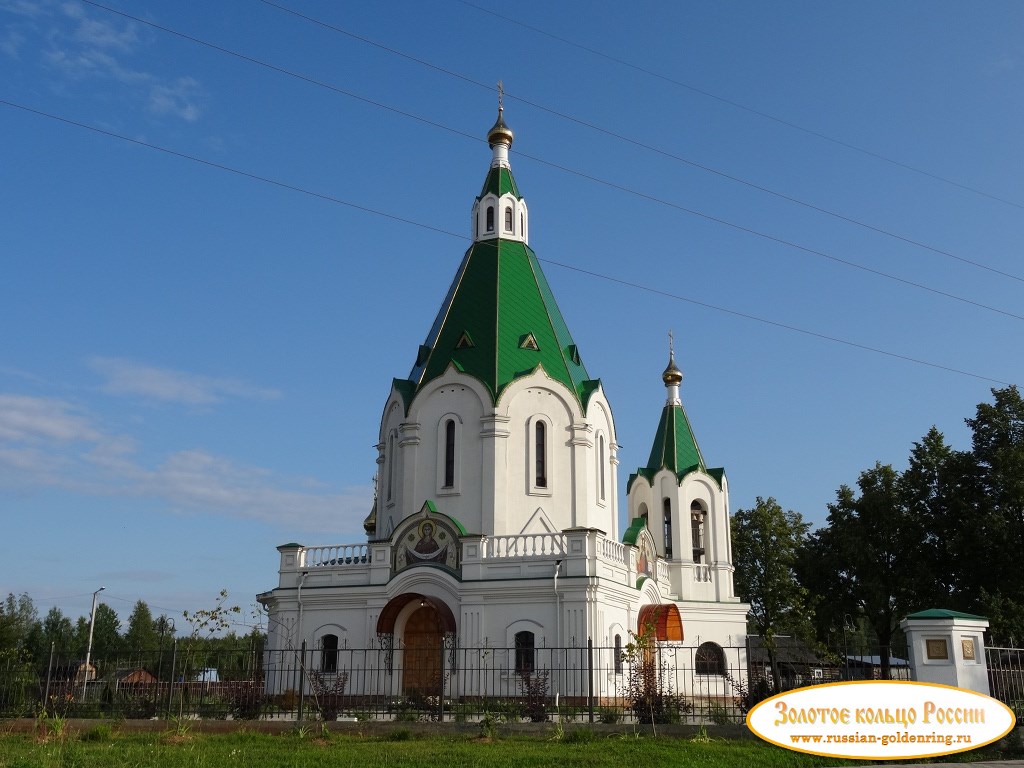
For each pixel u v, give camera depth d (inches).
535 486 1844.2
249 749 915.4
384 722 1095.0
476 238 2106.3
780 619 2807.6
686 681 2066.9
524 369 1898.4
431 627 1697.8
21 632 2918.3
